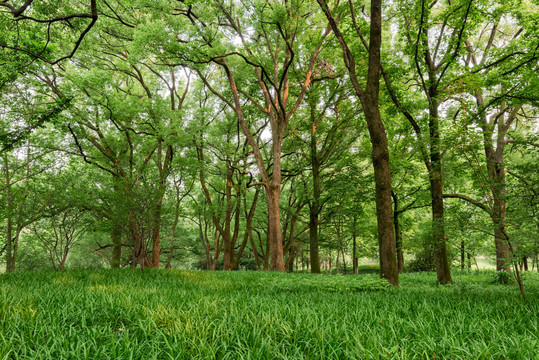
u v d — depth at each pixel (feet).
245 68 62.18
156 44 43.27
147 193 39.27
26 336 10.03
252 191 89.45
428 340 9.65
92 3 17.80
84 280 26.78
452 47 38.96
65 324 11.54
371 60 29.89
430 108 41.22
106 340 10.12
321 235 79.87
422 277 45.80
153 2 43.14
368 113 29.89
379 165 29.43
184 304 15.25
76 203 42.86
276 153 58.95
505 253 41.81
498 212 22.04
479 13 38.27
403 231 77.66
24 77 39.81
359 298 19.08
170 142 55.52
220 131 70.95
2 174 49.78
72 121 47.85
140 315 13.01
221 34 48.83
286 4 48.83
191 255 119.65
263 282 28.35
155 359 8.54
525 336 10.18
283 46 59.11
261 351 8.78
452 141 26.30
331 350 9.12
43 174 47.16
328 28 56.65
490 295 22.30
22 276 29.48
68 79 47.96
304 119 74.43
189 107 65.77
